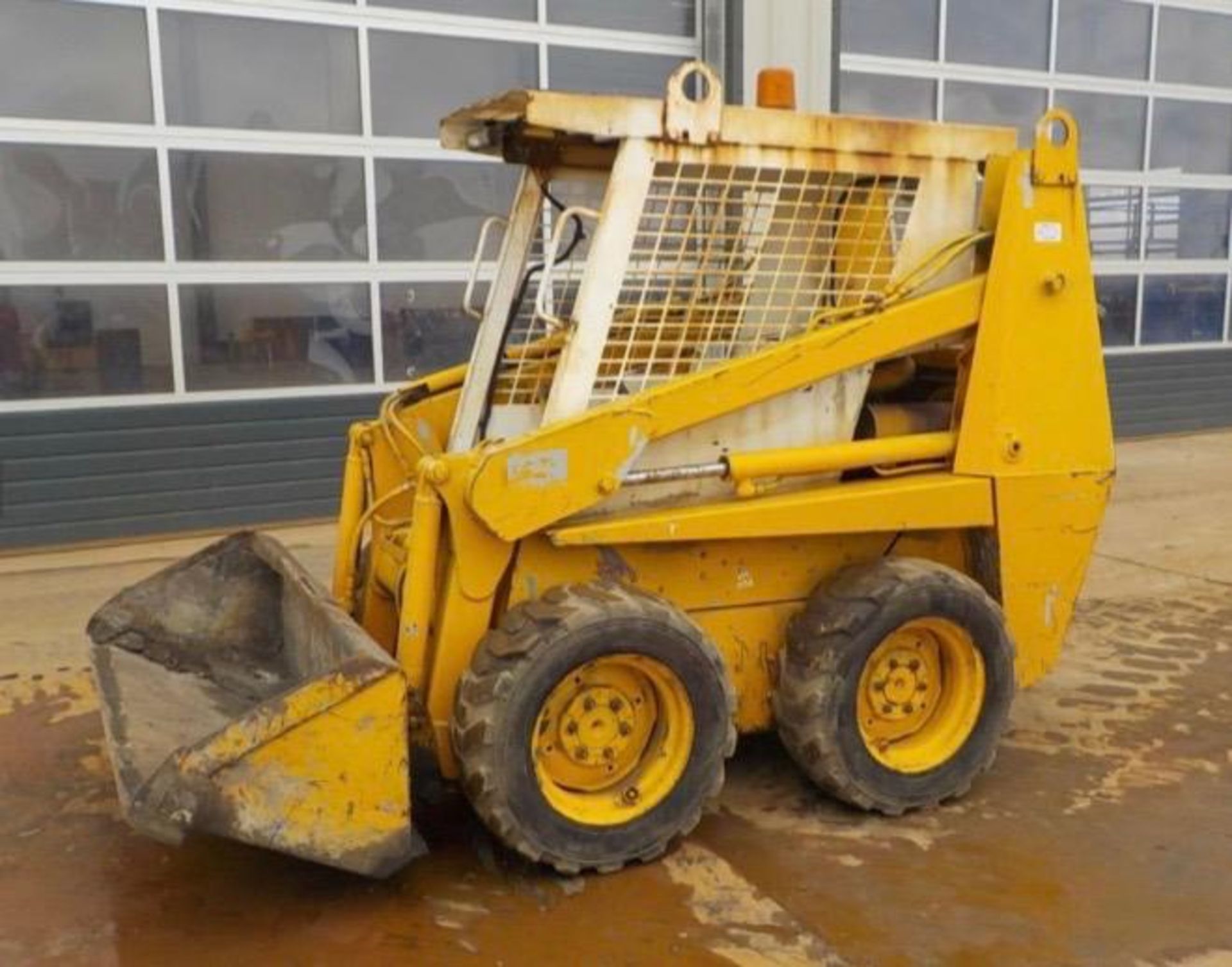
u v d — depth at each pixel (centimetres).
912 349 304
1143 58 974
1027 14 908
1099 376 327
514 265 312
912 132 301
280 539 652
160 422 657
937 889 272
